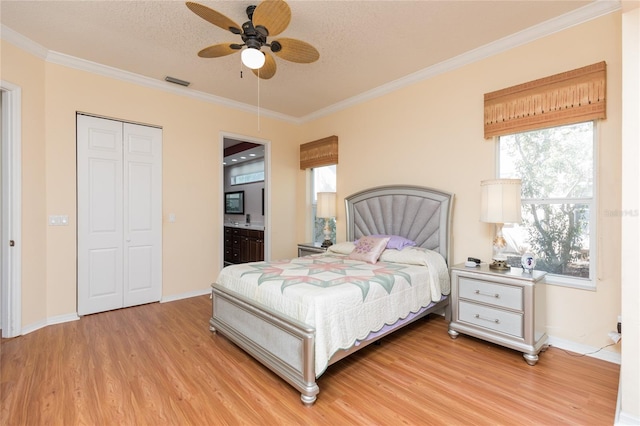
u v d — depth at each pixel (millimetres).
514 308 2389
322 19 2529
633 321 1591
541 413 1744
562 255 2625
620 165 2285
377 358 2406
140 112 3695
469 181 3162
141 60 3256
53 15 2475
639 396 1572
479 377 2127
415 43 2914
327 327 1960
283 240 5211
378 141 4059
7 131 2750
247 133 4723
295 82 3811
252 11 2395
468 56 3100
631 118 1593
